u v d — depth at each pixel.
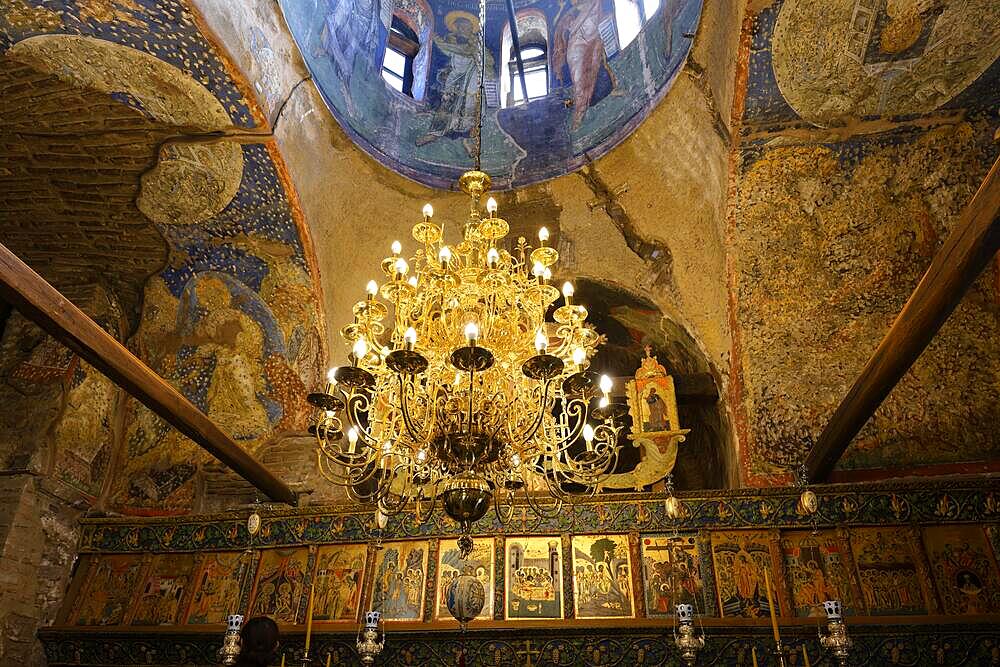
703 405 9.31
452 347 5.19
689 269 8.28
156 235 7.95
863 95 6.49
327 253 8.44
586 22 9.73
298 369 8.53
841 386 7.50
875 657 6.33
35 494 7.72
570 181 8.91
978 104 6.48
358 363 5.17
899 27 5.89
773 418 7.68
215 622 7.41
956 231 4.00
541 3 10.39
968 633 6.28
